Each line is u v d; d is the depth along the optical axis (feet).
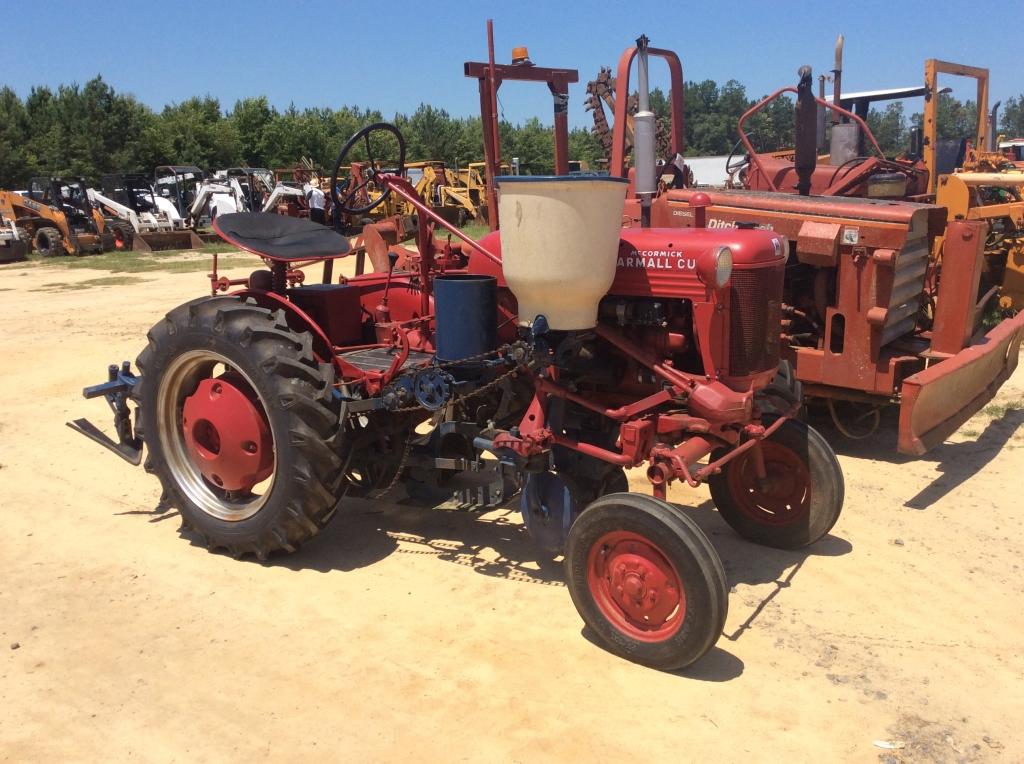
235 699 9.86
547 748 8.92
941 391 15.58
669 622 10.26
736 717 9.46
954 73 29.50
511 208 10.69
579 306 10.96
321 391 12.40
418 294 15.03
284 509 12.75
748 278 11.22
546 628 11.39
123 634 11.35
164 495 14.56
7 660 10.75
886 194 23.57
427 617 11.70
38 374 26.40
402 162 14.02
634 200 20.59
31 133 153.58
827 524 13.30
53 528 14.99
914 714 9.55
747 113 21.80
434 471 13.71
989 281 27.37
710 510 15.55
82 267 62.85
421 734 9.19
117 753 8.96
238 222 14.61
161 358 13.80
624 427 11.24
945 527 14.80
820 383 18.25
